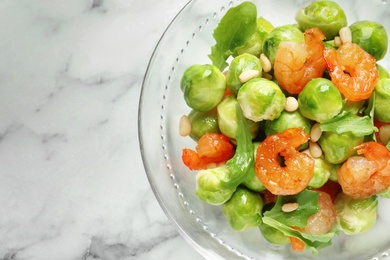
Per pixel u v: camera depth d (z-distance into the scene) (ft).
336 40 1.76
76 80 2.13
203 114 1.77
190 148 1.84
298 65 1.65
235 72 1.71
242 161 1.66
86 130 2.09
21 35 2.18
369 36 1.74
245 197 1.69
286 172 1.62
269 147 1.64
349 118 1.65
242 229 1.72
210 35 1.89
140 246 2.01
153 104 1.84
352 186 1.63
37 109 2.12
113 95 2.11
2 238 2.05
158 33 2.14
